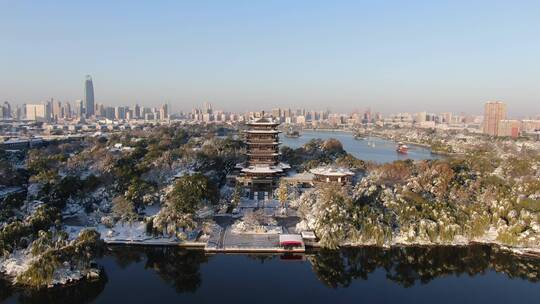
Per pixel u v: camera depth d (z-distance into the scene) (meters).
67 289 95.38
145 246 122.12
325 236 121.12
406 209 133.00
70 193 147.75
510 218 132.00
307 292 95.50
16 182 178.50
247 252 119.56
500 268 113.50
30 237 109.38
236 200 158.38
